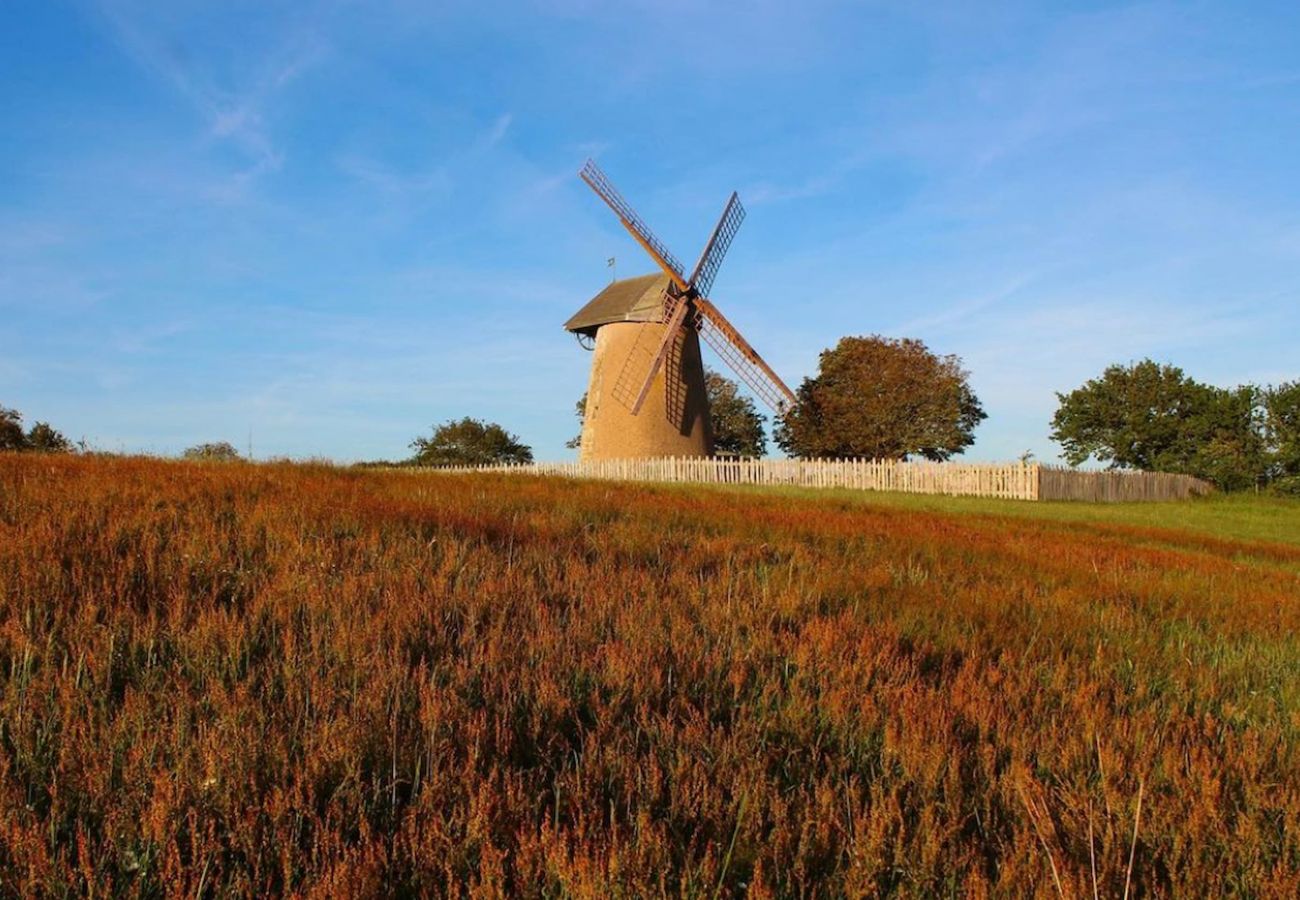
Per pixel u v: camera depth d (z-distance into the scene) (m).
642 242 40.00
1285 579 14.70
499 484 17.27
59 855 3.46
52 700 4.70
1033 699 6.04
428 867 3.61
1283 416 51.16
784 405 42.41
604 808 4.20
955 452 47.84
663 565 9.61
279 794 3.85
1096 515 28.70
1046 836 4.01
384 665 5.43
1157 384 58.12
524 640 6.25
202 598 6.54
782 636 6.80
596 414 42.16
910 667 6.40
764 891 3.45
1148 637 8.68
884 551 12.48
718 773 4.53
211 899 3.51
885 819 3.95
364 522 9.41
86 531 7.93
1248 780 4.82
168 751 4.31
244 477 12.27
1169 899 3.78
